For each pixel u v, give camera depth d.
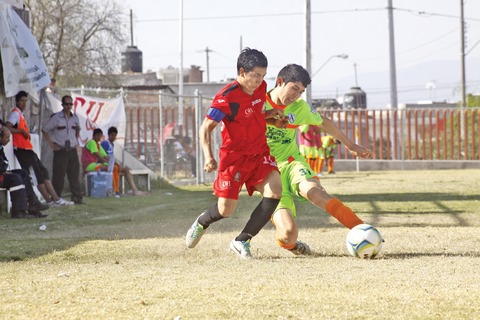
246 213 26.09
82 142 37.72
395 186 39.62
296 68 14.92
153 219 24.52
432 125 68.94
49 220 24.44
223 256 15.20
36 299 10.72
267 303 10.17
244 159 14.60
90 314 9.70
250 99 14.16
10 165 27.53
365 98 124.12
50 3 69.25
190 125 54.19
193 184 45.72
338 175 54.56
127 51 126.75
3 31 28.11
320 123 15.52
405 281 11.80
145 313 9.70
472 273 12.62
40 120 34.25
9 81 28.19
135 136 51.88
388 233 18.88
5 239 18.83
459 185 39.91
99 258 15.22
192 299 10.50
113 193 36.22
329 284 11.55
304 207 27.09
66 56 70.44
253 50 14.03
